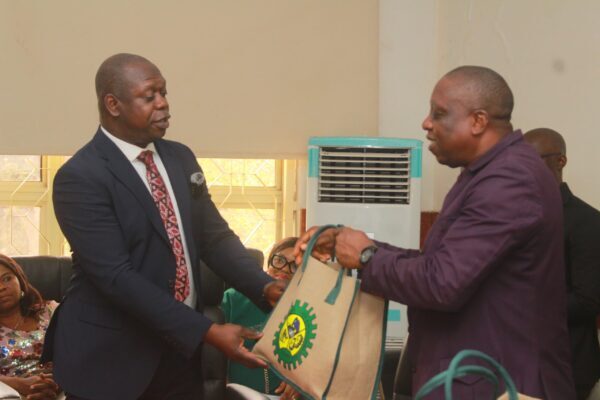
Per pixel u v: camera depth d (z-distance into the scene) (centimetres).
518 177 195
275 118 430
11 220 467
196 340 228
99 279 230
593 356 292
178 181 249
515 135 206
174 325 228
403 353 299
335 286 211
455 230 197
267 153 430
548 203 198
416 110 447
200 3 424
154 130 240
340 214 374
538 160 202
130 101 236
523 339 198
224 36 426
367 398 210
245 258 260
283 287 248
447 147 210
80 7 417
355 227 373
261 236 481
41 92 416
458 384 196
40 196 468
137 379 237
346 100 434
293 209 477
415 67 447
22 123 416
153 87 239
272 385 328
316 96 432
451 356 201
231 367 333
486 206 194
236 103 428
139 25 421
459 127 206
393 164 374
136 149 242
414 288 198
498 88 206
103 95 240
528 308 198
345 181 375
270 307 257
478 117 205
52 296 353
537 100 365
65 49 417
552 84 354
